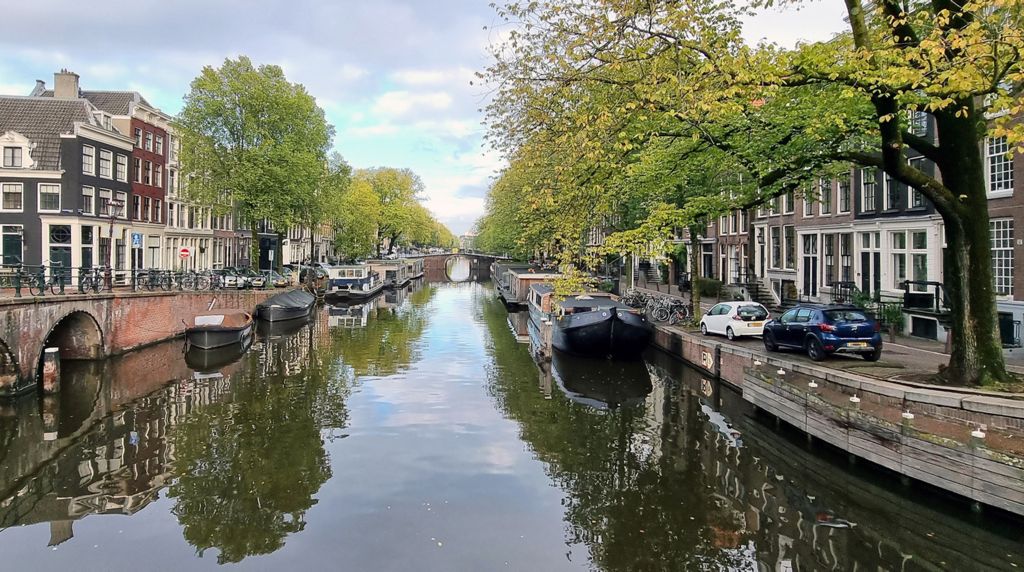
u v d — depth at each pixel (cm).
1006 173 1509
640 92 946
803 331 1389
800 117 1148
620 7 922
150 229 3712
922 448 789
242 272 3641
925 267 1869
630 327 1938
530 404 1437
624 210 2247
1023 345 1424
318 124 3722
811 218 2502
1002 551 700
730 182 1761
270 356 2098
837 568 681
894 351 1497
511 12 1032
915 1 1091
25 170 2950
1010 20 810
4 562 729
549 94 1093
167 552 752
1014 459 682
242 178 3284
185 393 1534
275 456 1073
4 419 1291
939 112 952
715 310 1894
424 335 2672
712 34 965
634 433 1198
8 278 2039
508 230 4647
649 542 755
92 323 1855
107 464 1041
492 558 725
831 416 971
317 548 754
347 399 1480
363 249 6216
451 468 1012
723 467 1005
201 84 3228
